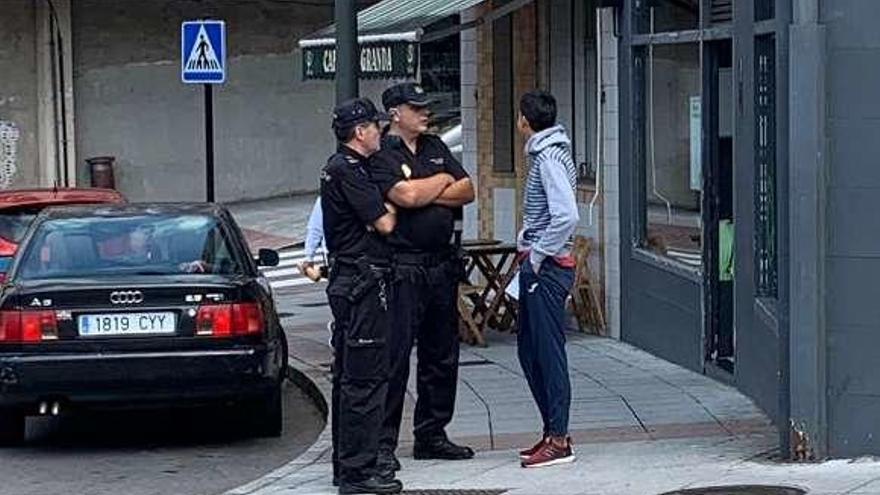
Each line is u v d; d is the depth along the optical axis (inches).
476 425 431.8
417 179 363.9
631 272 553.3
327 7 1235.9
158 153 1181.7
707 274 486.6
